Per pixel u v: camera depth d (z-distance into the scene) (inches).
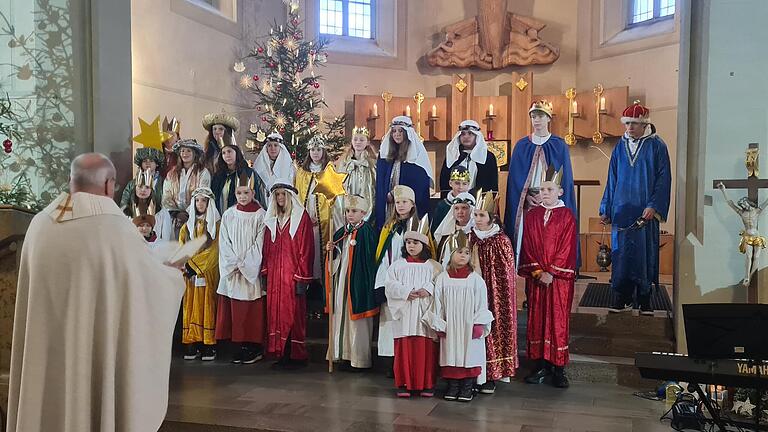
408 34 451.5
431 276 205.8
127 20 240.5
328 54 431.8
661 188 240.1
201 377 228.8
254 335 244.8
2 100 229.1
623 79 398.0
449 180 227.1
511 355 211.0
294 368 241.6
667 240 348.8
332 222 242.4
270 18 417.4
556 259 211.6
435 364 207.3
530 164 240.7
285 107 356.8
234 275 243.4
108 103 231.1
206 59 364.5
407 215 222.8
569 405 195.5
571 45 425.7
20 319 126.6
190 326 250.7
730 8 212.7
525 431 171.6
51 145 228.4
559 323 212.7
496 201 223.1
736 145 213.3
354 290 227.9
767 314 148.3
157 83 328.8
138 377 124.5
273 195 241.1
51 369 121.7
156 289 128.7
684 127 221.6
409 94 451.5
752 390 184.2
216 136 266.8
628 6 405.7
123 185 239.6
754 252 204.7
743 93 212.4
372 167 257.0
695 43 217.9
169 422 179.5
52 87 228.1
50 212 126.0
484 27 426.3
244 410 190.4
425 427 175.0
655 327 233.8
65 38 227.1
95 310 122.5
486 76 440.8
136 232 129.0
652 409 191.3
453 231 217.9
